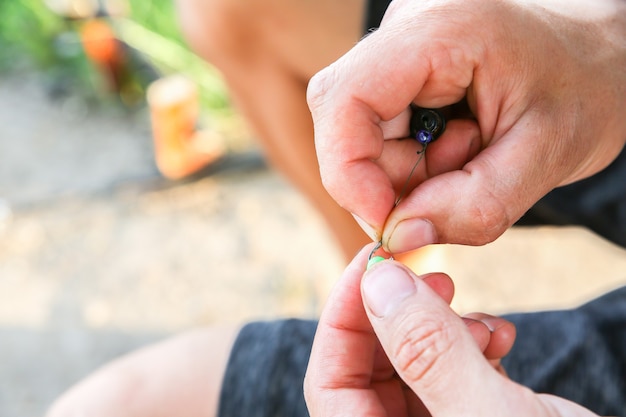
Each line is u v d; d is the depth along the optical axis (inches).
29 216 29.2
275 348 15.0
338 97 11.6
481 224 11.8
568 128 12.2
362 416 12.1
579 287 24.0
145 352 16.0
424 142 12.1
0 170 31.5
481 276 24.7
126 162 31.3
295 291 25.4
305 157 19.9
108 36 33.0
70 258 27.5
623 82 12.7
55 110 34.6
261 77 19.2
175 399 15.0
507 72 11.7
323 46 17.9
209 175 30.2
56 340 25.0
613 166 15.1
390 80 11.5
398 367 11.1
